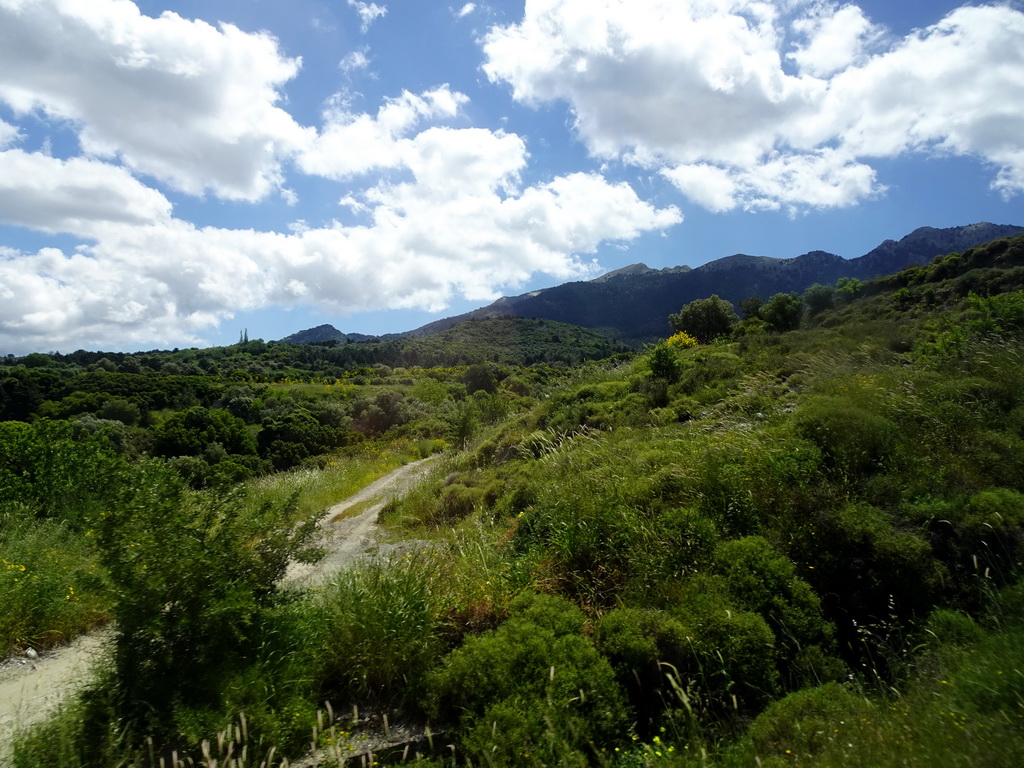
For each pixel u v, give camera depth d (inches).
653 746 122.0
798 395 300.7
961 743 97.5
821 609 154.7
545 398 555.5
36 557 252.7
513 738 118.6
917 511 173.3
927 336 384.5
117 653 133.4
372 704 144.4
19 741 127.2
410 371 3075.8
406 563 197.0
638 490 224.1
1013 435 204.5
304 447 1407.5
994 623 137.9
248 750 121.6
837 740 106.1
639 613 153.9
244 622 139.0
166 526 138.4
